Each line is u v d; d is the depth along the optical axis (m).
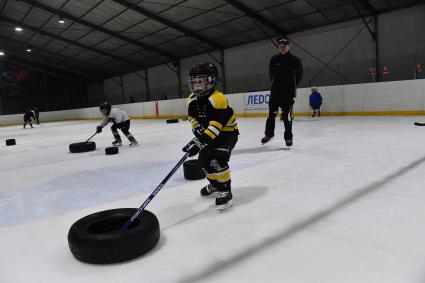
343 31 12.73
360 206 2.06
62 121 21.75
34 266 1.55
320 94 10.30
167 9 13.43
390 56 11.69
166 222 1.98
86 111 21.20
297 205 2.14
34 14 15.54
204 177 3.03
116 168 3.83
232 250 1.58
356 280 1.28
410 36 11.16
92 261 1.52
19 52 21.84
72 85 26.91
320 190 2.43
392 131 5.51
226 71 17.03
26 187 3.17
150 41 17.22
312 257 1.47
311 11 12.41
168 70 20.19
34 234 1.94
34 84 24.89
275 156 3.87
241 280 1.33
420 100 8.61
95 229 1.77
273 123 4.50
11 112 23.97
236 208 2.15
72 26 16.42
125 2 13.09
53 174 3.73
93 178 3.38
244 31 14.73
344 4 11.60
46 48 20.59
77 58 21.94
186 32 15.20
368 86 9.49
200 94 2.12
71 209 2.38
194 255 1.56
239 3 12.37
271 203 2.21
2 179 3.63
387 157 3.42
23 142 8.22
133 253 1.53
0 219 2.26
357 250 1.51
